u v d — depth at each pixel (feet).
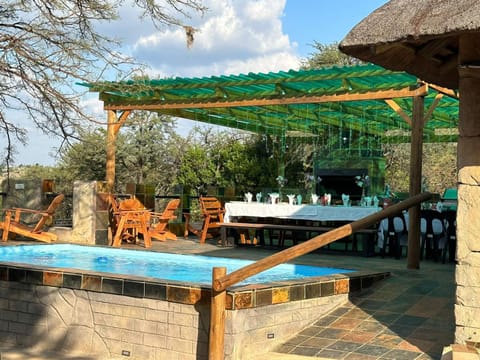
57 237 38.24
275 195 38.06
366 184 42.14
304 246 16.97
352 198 47.37
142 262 29.78
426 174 75.46
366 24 13.93
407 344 16.76
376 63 15.24
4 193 40.88
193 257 29.37
